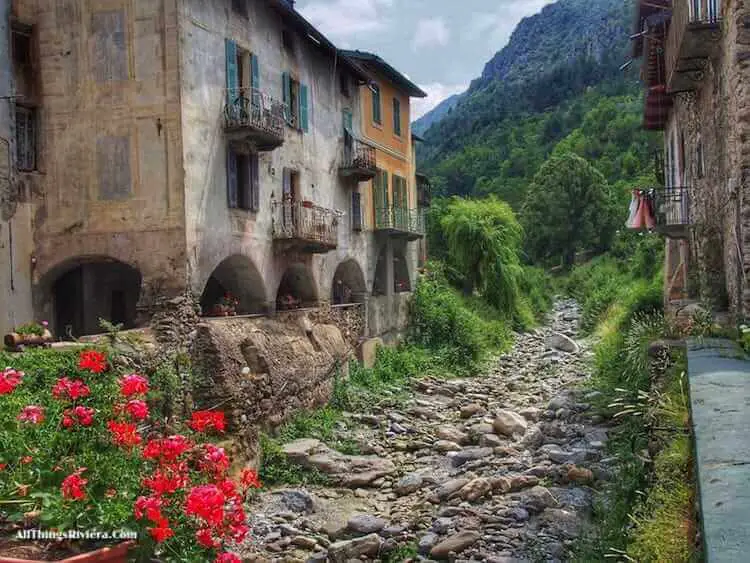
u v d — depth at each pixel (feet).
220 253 57.31
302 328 70.03
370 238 94.38
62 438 21.02
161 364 47.75
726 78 44.96
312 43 77.10
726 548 12.53
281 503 44.73
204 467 22.11
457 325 104.17
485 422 63.36
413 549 37.76
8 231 52.26
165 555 18.95
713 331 42.19
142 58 53.16
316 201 77.41
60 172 54.65
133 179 53.31
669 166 86.38
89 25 54.08
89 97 54.13
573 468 45.24
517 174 303.89
